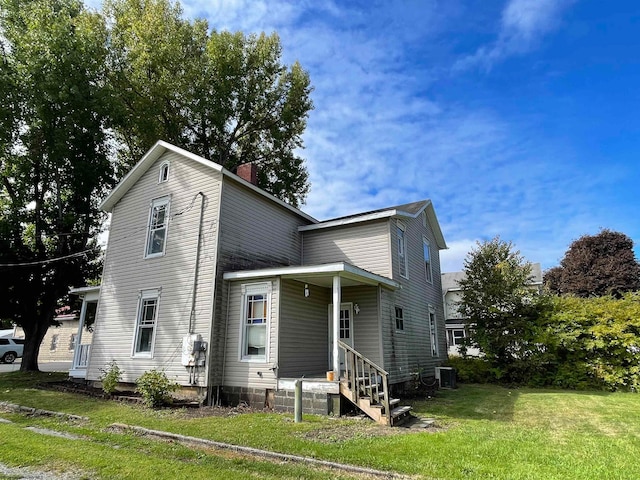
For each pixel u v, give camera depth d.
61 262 18.00
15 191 17.41
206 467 4.95
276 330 9.91
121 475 4.60
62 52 15.53
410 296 14.45
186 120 22.05
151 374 9.79
